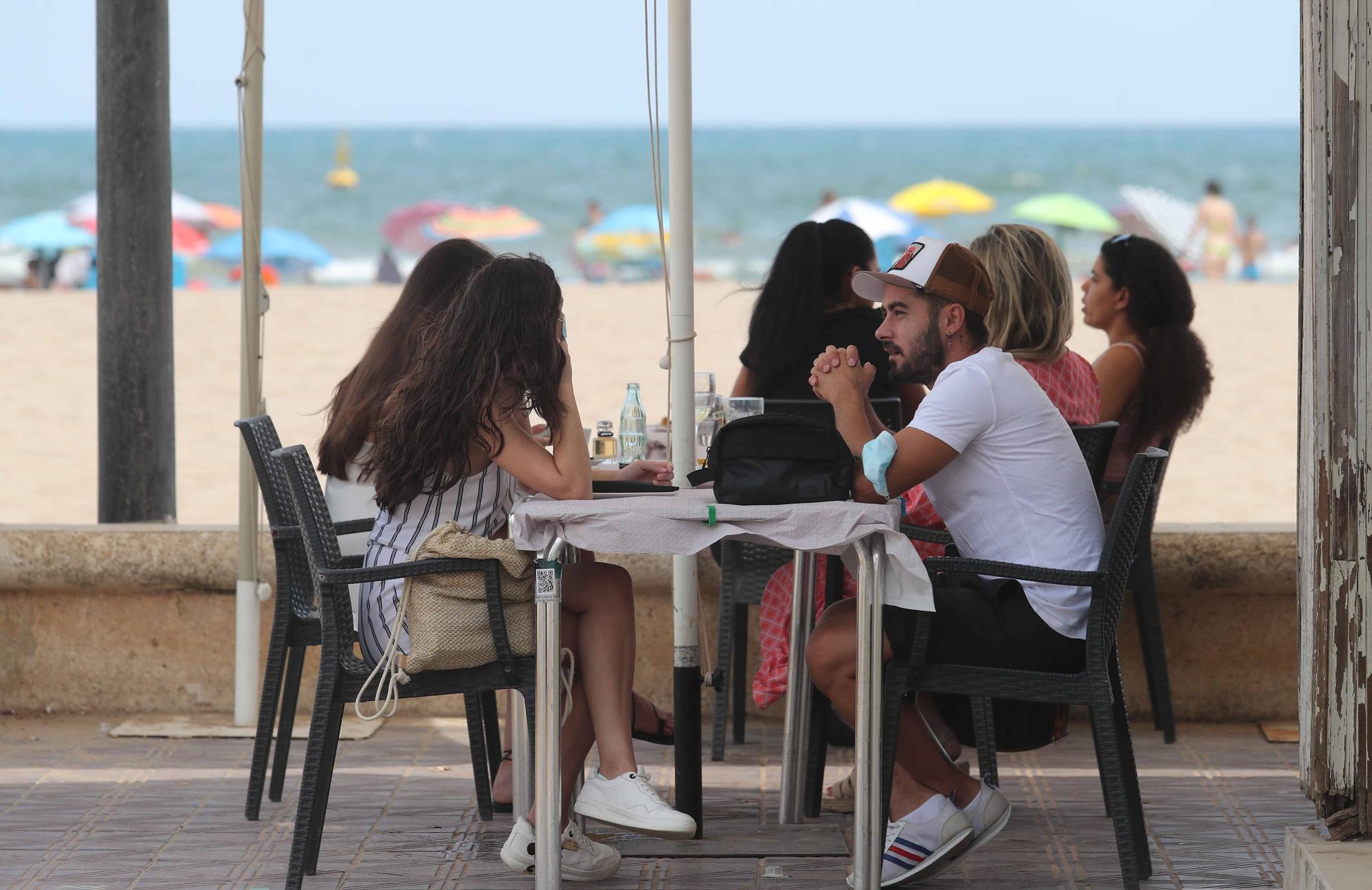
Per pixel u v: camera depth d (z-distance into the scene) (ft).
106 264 72.43
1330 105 40.78
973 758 61.52
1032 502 42.78
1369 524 40.98
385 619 42.93
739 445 40.19
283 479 50.93
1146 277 66.18
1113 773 41.42
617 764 43.27
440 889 45.62
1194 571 65.16
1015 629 41.78
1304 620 43.57
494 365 42.27
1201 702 67.00
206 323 261.65
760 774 58.80
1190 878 46.21
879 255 349.41
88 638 68.13
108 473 72.90
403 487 43.01
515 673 41.75
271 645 52.42
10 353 235.81
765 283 60.08
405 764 60.34
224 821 52.49
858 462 41.78
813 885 45.91
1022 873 46.85
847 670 43.19
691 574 49.75
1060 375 53.88
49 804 54.65
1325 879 38.45
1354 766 41.45
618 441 59.52
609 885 45.85
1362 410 40.83
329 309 282.97
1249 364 228.22
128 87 71.82
